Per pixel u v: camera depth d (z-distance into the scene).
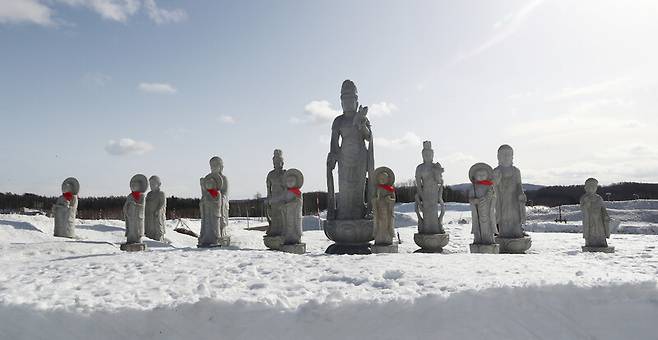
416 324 6.43
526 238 14.74
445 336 6.32
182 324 6.54
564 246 17.38
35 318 6.60
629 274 8.23
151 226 19.28
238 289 8.11
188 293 7.78
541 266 9.27
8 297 7.23
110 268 10.38
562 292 6.61
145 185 15.85
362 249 14.34
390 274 8.74
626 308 6.48
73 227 19.59
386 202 14.41
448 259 10.34
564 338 6.32
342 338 6.39
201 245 16.08
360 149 14.99
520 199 14.98
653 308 6.45
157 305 6.75
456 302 6.55
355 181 14.98
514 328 6.38
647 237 21.17
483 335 6.33
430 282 7.70
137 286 8.39
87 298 7.39
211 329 6.49
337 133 15.28
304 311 6.58
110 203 45.81
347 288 7.82
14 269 10.50
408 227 30.28
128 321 6.55
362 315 6.50
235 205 49.56
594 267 9.24
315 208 44.53
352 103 15.13
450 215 38.72
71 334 6.51
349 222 14.29
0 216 21.77
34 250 13.83
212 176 16.31
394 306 6.53
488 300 6.57
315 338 6.41
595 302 6.55
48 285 8.49
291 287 8.12
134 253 12.73
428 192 15.12
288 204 14.88
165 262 11.02
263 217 45.41
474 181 14.67
